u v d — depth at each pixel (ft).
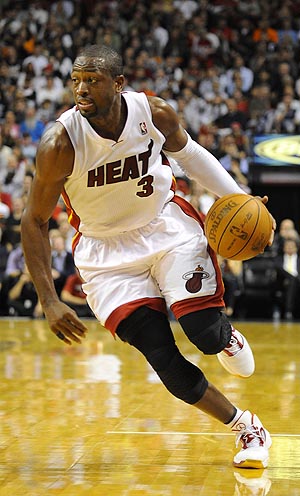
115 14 77.46
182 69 74.84
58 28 76.23
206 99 68.08
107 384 27.40
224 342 16.11
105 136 15.39
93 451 17.70
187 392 16.10
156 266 16.57
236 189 17.21
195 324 15.89
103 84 14.87
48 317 15.70
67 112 15.70
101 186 15.80
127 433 19.51
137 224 16.51
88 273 16.74
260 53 73.67
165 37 75.92
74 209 16.43
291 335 44.98
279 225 63.52
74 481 15.30
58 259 55.31
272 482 15.17
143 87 70.33
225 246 15.87
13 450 17.80
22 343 40.63
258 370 30.89
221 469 16.17
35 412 22.27
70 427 20.24
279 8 79.00
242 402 23.82
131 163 15.70
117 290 16.30
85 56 14.92
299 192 63.05
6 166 62.75
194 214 17.10
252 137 62.75
